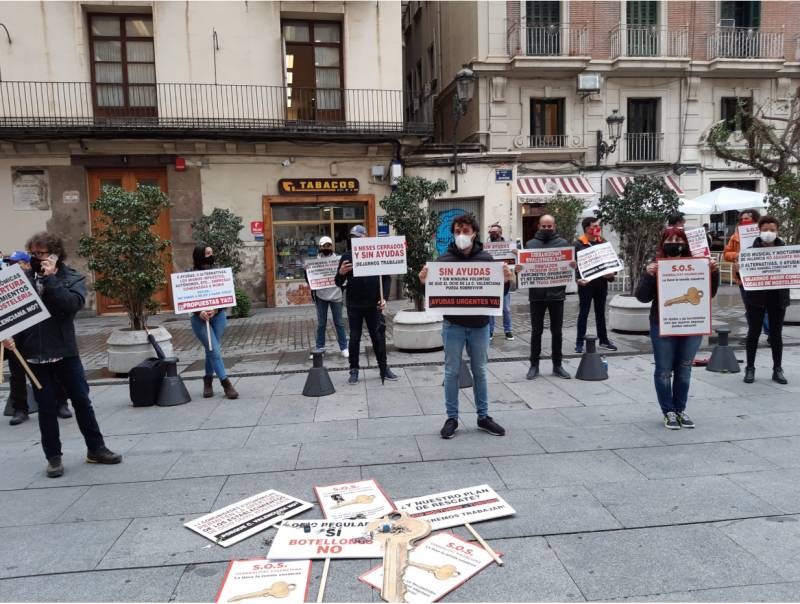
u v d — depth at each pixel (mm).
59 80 14539
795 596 2705
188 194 15227
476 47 17969
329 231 16125
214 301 6562
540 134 18703
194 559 3213
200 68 15078
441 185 8898
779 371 6488
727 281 17453
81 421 4641
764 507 3570
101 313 15172
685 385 5086
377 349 7113
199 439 5262
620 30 18453
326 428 5430
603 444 4734
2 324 4230
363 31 15852
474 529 3414
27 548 3381
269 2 15273
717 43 18969
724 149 13516
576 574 2939
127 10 14883
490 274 4883
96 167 14945
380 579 2947
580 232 16859
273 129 15016
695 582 2836
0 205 14617
